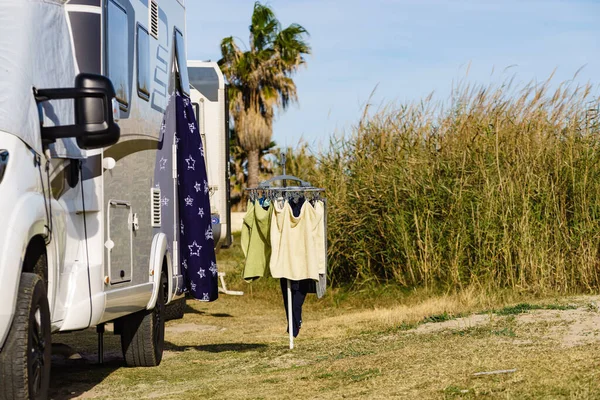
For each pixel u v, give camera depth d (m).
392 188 14.36
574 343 7.08
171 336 11.02
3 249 4.76
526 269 12.89
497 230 13.21
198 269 9.46
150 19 8.30
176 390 6.75
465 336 8.11
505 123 14.24
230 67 33.31
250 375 7.37
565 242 12.84
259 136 33.75
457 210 13.61
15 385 4.93
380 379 6.07
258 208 8.95
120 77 7.04
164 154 8.84
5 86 5.18
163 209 8.72
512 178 13.61
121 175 7.13
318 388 6.07
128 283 7.20
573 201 12.99
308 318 12.82
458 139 14.36
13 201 4.91
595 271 12.68
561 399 4.86
